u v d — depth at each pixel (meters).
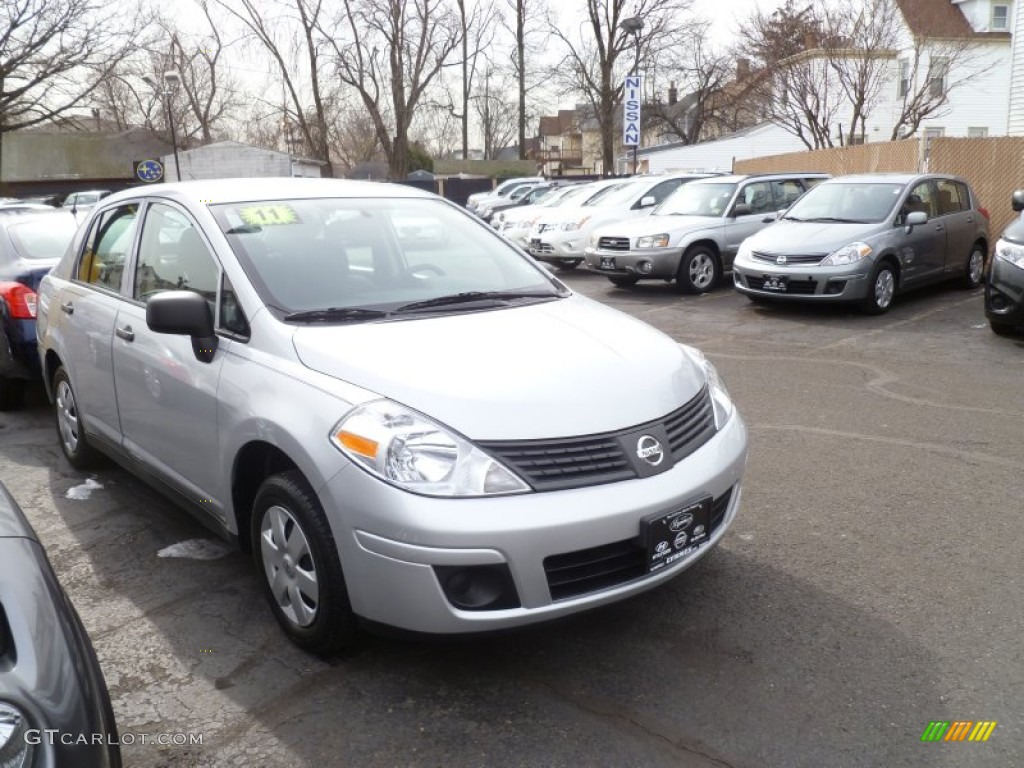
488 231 4.65
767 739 2.78
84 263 5.13
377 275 3.94
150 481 4.36
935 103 32.31
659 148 50.06
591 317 3.81
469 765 2.69
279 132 52.44
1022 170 14.77
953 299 11.48
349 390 3.02
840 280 10.12
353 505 2.84
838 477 5.08
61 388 5.41
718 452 3.30
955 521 4.41
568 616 2.91
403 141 40.44
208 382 3.55
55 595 2.17
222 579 3.99
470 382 2.99
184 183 4.52
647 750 2.74
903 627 3.42
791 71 29.92
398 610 2.82
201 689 3.12
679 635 3.40
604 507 2.86
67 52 36.88
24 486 5.21
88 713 1.96
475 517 2.73
